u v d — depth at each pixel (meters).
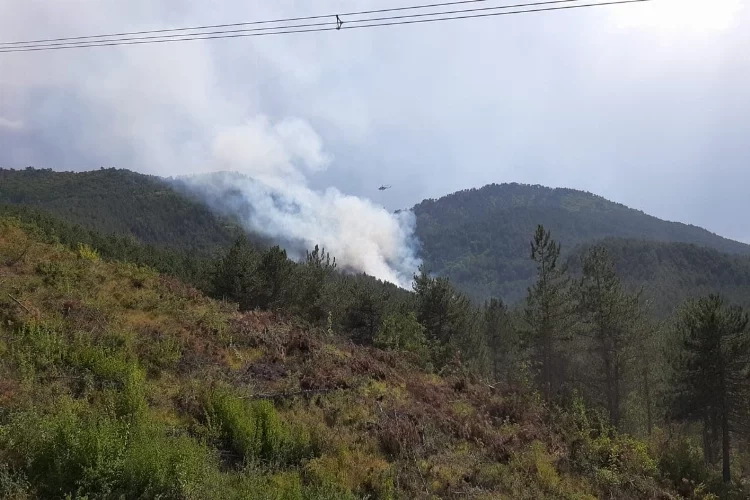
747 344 26.45
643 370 34.22
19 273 11.02
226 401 7.43
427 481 7.46
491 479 8.23
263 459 6.75
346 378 10.63
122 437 5.38
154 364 8.70
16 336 7.88
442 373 16.67
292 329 13.23
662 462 14.89
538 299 31.86
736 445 35.31
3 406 5.89
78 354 7.68
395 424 8.91
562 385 33.28
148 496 4.90
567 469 10.23
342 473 6.78
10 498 4.53
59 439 5.10
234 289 27.58
